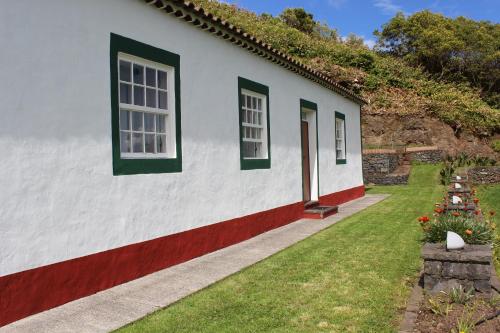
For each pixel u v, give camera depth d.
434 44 33.91
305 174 12.09
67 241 4.78
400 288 5.08
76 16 4.96
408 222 9.74
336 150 14.14
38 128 4.51
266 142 9.34
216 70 7.55
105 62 5.34
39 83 4.53
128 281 5.55
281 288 5.20
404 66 31.47
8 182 4.22
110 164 5.35
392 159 20.97
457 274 4.59
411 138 24.62
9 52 4.25
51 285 4.59
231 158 7.93
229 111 7.91
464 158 22.16
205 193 7.13
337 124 14.45
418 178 19.69
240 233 8.12
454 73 35.03
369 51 31.61
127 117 5.83
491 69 35.34
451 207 8.18
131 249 5.62
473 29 36.72
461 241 4.68
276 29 28.83
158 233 6.08
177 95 6.55
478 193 15.55
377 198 15.04
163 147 6.45
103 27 5.32
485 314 4.06
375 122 24.84
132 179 5.67
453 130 26.14
